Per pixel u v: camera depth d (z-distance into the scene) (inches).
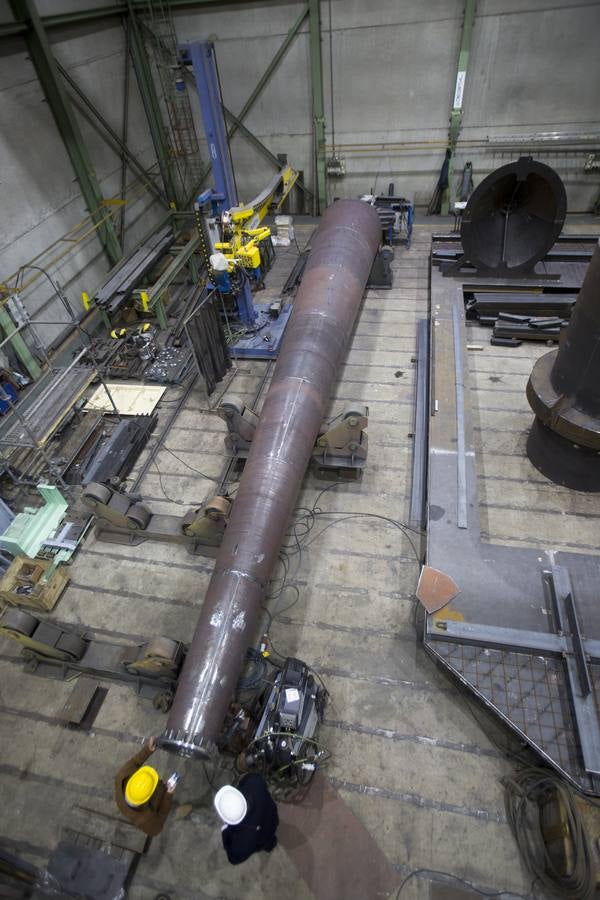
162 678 156.2
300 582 181.3
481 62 339.3
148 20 354.0
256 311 305.0
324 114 380.8
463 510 179.9
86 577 190.4
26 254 281.1
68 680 164.4
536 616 149.9
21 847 133.4
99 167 340.2
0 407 251.0
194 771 143.2
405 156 390.3
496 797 133.5
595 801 123.8
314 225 414.6
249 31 352.2
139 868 129.0
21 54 271.0
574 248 315.3
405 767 139.6
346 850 127.6
